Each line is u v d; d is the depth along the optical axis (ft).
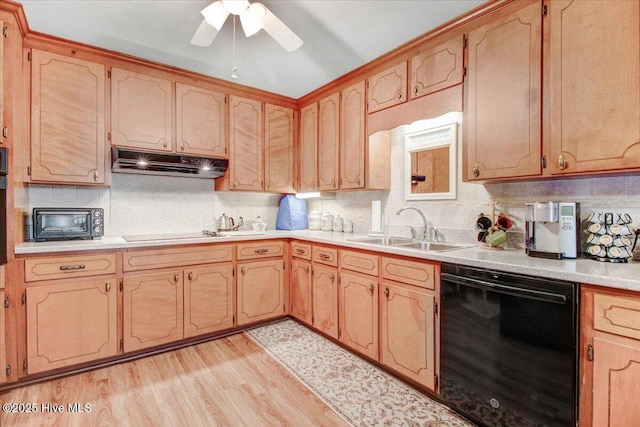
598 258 5.21
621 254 5.05
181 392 6.46
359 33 7.23
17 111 6.53
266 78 9.80
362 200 10.52
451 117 8.04
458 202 7.92
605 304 4.07
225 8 5.48
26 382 6.68
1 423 5.49
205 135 9.73
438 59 6.97
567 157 5.09
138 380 6.91
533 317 4.72
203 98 9.69
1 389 6.45
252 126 10.69
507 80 5.80
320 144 10.71
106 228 9.14
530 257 5.65
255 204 11.98
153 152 8.68
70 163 7.73
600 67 4.75
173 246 8.38
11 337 6.44
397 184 9.40
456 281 5.68
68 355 7.01
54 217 7.66
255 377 7.04
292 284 10.41
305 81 10.03
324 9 6.37
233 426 5.49
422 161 8.73
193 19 6.71
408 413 5.85
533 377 4.72
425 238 8.45
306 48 7.93
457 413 5.81
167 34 7.30
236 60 8.59
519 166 5.65
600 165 4.76
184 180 10.46
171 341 8.32
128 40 7.57
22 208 7.36
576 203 5.48
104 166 8.16
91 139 7.97
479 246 7.18
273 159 11.21
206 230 10.63
